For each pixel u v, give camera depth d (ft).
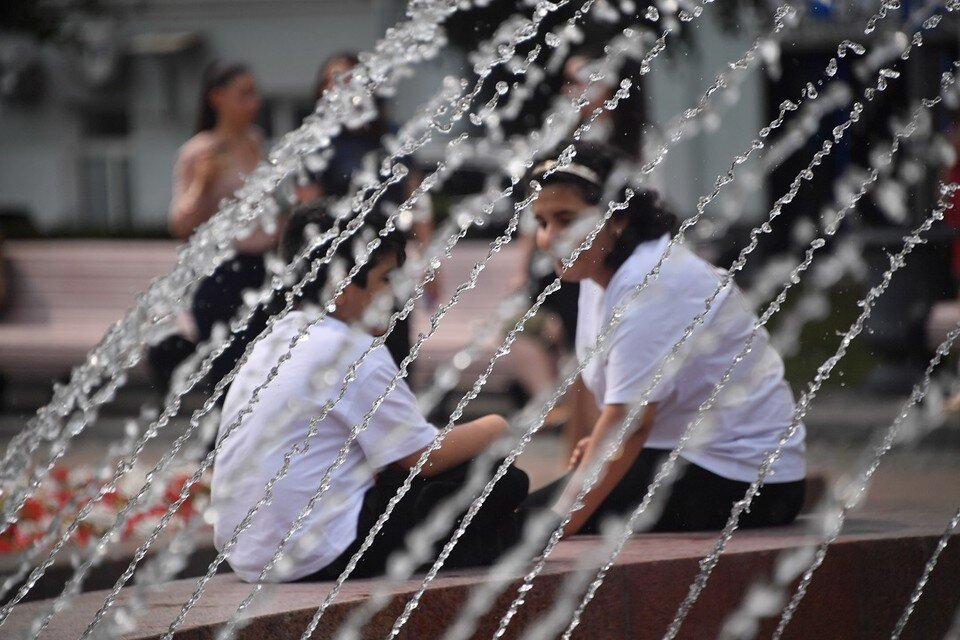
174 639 26.63
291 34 194.29
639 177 35.91
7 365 93.40
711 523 35.99
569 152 35.60
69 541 38.42
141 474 41.39
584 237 35.29
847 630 32.65
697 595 31.35
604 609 30.45
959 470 53.52
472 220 36.73
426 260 35.96
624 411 35.22
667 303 35.14
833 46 39.68
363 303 33.35
